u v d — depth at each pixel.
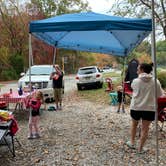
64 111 12.16
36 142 7.37
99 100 15.62
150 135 7.88
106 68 59.53
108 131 8.48
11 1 39.66
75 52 49.44
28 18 40.66
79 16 8.02
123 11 18.80
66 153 6.50
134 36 9.83
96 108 12.96
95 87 21.56
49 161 6.01
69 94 19.06
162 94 6.27
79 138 7.74
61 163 5.89
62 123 9.69
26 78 14.22
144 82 6.17
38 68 15.31
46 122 9.85
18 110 11.78
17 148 6.86
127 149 6.72
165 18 18.41
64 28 7.23
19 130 8.69
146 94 6.17
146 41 16.91
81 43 11.86
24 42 40.06
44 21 7.53
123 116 10.84
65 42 11.73
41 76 14.41
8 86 25.89
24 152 6.58
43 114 11.41
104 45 12.02
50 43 11.18
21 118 10.48
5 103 9.41
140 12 18.50
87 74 21.11
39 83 13.66
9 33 39.56
